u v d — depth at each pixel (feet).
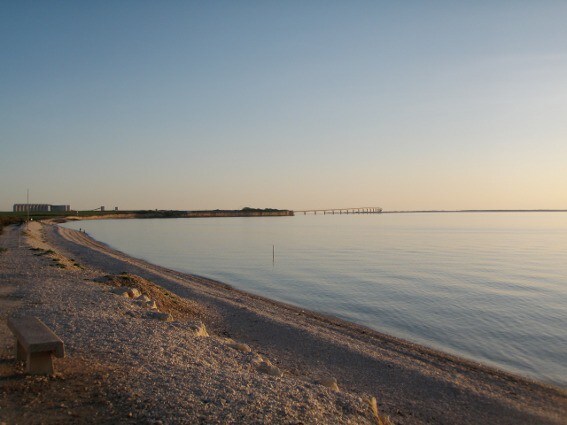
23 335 24.61
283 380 29.68
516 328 70.90
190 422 20.66
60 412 20.61
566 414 38.32
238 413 22.17
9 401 21.18
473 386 43.39
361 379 42.42
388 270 139.64
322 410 24.84
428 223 643.45
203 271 136.46
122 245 234.99
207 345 37.55
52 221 440.45
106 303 48.42
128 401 22.20
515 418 36.52
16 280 62.85
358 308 84.33
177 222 597.93
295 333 56.54
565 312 82.23
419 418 34.78
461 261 167.43
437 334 67.21
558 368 52.85
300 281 116.98
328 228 461.37
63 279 66.28
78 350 29.68
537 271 139.95
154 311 48.44
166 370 27.37
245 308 70.08
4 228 234.79
